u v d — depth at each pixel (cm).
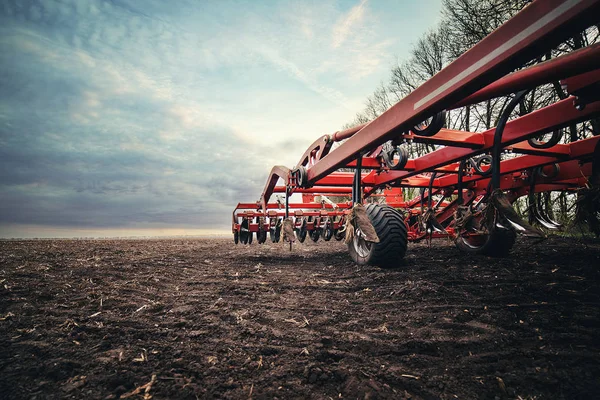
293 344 183
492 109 1175
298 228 729
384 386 140
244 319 226
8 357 166
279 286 331
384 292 291
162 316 234
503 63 163
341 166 377
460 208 380
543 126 288
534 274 332
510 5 1013
